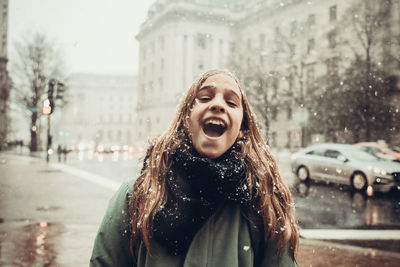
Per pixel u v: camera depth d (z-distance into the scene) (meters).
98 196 10.03
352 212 8.24
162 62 70.12
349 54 32.59
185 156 1.27
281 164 22.20
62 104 42.88
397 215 7.92
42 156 33.31
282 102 37.84
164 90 67.81
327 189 11.94
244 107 1.49
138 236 1.34
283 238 1.35
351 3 30.52
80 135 114.25
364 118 26.84
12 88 41.19
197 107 1.32
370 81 26.78
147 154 1.51
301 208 8.64
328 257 4.86
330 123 28.44
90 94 117.25
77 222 6.95
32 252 5.11
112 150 43.38
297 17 46.62
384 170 11.34
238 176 1.29
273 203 1.38
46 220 7.12
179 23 65.00
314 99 31.25
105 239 1.42
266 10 51.94
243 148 1.42
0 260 4.76
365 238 5.95
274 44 37.78
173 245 1.27
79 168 19.56
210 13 64.62
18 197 9.80
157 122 69.69
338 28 31.02
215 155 1.32
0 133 52.78
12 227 6.52
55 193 10.49
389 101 26.72
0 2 53.31
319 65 39.59
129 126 118.88
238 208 1.34
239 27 60.97
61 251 5.18
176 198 1.27
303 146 43.44
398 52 26.80
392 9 27.70
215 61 64.25
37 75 41.25
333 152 13.20
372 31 27.89
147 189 1.34
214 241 1.30
